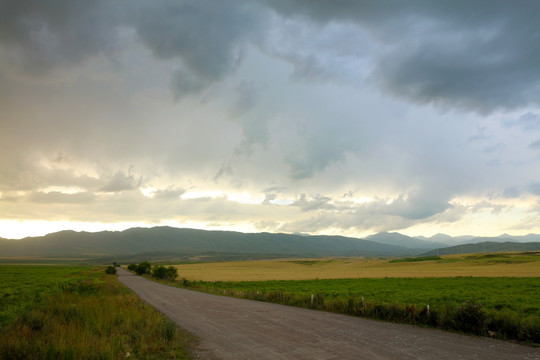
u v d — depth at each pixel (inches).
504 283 2180.1
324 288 1977.1
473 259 6220.5
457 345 489.7
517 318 581.0
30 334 477.7
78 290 1432.1
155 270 3646.7
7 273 4052.7
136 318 650.2
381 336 555.2
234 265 7864.2
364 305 823.1
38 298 1136.8
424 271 4089.6
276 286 2225.6
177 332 591.2
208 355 444.1
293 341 519.8
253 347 484.1
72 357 375.2
